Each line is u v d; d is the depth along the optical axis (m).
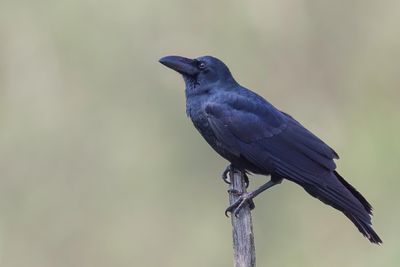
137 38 20.53
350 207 11.41
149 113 20.61
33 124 20.59
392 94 20.45
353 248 19.20
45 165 20.58
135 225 20.28
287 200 20.02
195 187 20.41
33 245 20.33
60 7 20.66
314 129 20.44
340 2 20.53
